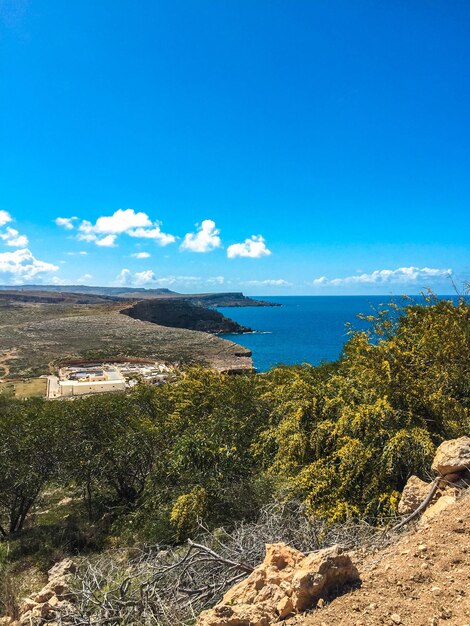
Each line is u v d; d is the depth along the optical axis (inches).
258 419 482.9
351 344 433.4
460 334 359.3
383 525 236.5
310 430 338.0
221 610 147.2
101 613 205.2
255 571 171.9
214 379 591.2
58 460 649.0
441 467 227.8
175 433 578.9
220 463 415.5
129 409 724.0
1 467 623.8
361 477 285.9
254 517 340.5
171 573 223.9
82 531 532.4
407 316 443.8
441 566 147.1
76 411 694.5
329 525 247.0
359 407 310.8
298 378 414.3
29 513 704.4
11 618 303.3
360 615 128.5
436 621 120.8
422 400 312.0
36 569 440.1
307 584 141.8
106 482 666.8
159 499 451.8
